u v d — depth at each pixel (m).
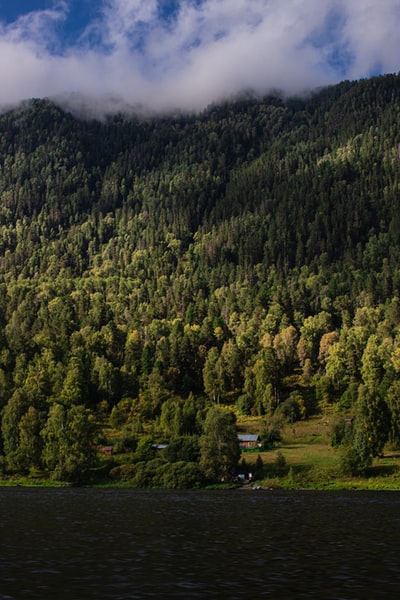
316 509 94.31
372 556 55.19
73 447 151.50
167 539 65.50
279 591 42.53
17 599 40.59
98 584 44.66
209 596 41.25
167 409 191.75
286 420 197.00
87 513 89.88
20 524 77.56
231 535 68.19
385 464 147.62
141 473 145.12
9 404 170.38
